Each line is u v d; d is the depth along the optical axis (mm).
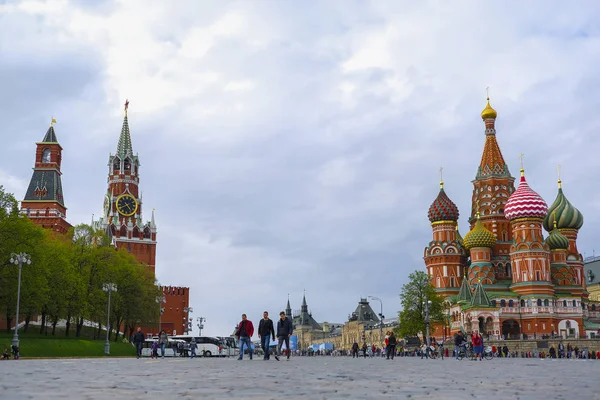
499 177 179750
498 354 124500
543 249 161750
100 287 118312
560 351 110750
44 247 101875
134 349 117062
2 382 17359
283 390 15102
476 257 168750
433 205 178125
